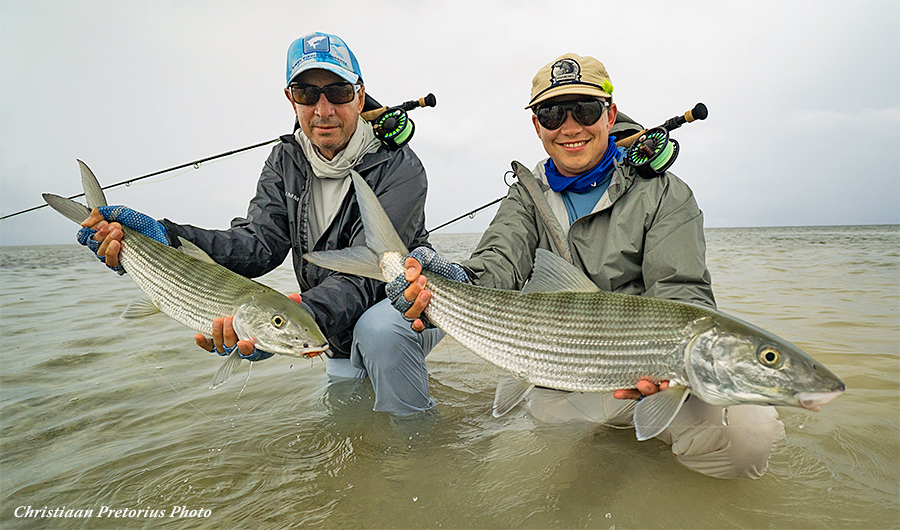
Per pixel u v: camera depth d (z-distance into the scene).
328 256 0.89
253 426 1.02
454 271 0.91
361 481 0.81
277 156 1.30
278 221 1.27
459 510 0.73
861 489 0.73
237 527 0.71
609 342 0.78
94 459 0.89
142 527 0.72
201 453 0.91
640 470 0.82
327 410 1.10
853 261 3.41
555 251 1.04
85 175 1.02
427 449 0.91
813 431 0.89
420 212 1.26
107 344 1.61
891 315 1.64
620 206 1.00
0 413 1.08
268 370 1.39
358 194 0.88
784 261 3.57
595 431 0.96
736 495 0.74
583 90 1.00
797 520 0.68
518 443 0.92
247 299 0.92
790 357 0.68
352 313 1.09
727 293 2.17
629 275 1.00
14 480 0.83
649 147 0.98
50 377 1.31
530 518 0.71
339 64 1.17
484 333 0.85
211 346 1.00
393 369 1.06
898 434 0.86
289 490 0.79
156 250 1.01
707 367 0.72
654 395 0.75
